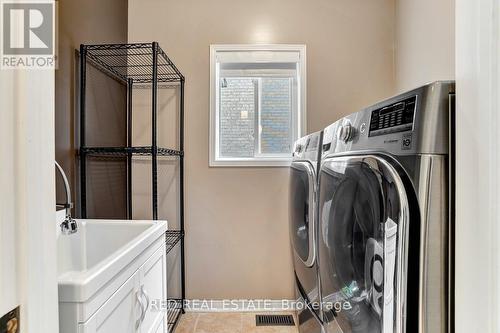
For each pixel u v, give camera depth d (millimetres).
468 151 554
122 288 933
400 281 696
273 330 1950
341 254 1068
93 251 1349
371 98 2191
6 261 385
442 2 1655
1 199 380
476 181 528
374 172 811
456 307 593
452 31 1583
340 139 1120
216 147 2215
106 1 1869
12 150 398
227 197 2201
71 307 726
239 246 2209
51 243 476
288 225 2191
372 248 836
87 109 1680
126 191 2148
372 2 2193
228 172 2201
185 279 2205
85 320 732
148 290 1166
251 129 2291
